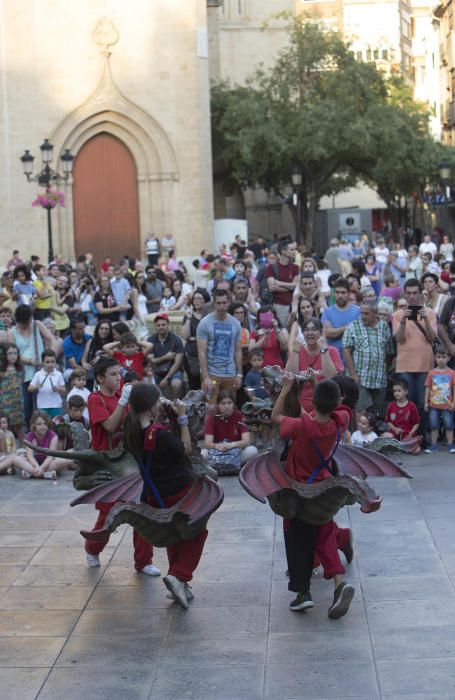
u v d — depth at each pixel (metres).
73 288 23.09
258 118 39.72
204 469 7.48
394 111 39.62
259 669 6.38
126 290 19.42
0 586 8.06
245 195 47.78
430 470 11.54
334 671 6.31
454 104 58.72
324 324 13.21
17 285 19.73
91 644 6.87
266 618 7.21
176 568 7.40
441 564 8.20
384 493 10.52
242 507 10.19
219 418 11.89
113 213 37.69
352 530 9.22
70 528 9.70
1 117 36.09
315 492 6.97
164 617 7.31
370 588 7.73
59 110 36.88
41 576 8.29
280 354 13.88
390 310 14.63
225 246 32.34
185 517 6.98
